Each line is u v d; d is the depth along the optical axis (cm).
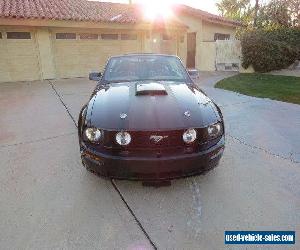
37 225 243
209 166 270
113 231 235
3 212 261
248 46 1414
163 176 257
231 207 264
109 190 296
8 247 218
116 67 401
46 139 459
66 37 1230
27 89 969
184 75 395
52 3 1432
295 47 1420
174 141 253
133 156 251
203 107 291
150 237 228
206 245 219
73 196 286
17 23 1077
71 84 1085
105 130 255
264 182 307
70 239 226
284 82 1053
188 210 260
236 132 472
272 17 1950
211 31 1700
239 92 850
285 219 246
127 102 291
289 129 484
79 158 378
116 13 1487
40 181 317
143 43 1454
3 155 395
